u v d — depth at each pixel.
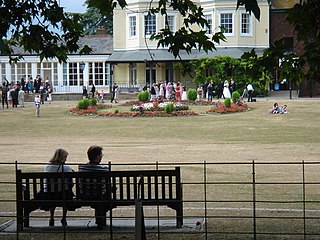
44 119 67.62
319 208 22.08
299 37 17.00
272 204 23.02
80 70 110.75
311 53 16.91
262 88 91.12
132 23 104.50
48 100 94.31
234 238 16.88
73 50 20.98
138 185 14.13
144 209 22.23
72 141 48.69
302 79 17.67
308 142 45.75
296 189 26.48
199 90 90.38
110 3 19.14
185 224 18.89
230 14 100.06
